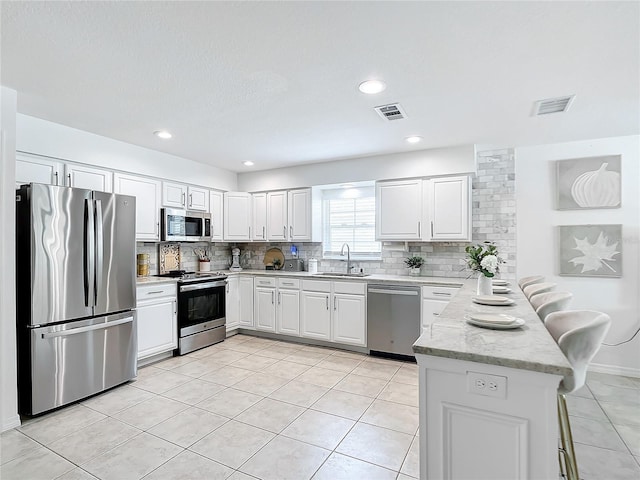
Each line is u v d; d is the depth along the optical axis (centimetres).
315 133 336
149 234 391
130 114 287
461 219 380
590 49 189
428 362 135
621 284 343
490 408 126
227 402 278
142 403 277
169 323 382
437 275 421
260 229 511
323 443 220
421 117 293
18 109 274
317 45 187
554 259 368
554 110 277
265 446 217
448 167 384
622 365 340
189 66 209
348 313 409
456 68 211
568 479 170
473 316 181
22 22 165
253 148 390
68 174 318
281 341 457
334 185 466
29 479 186
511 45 186
